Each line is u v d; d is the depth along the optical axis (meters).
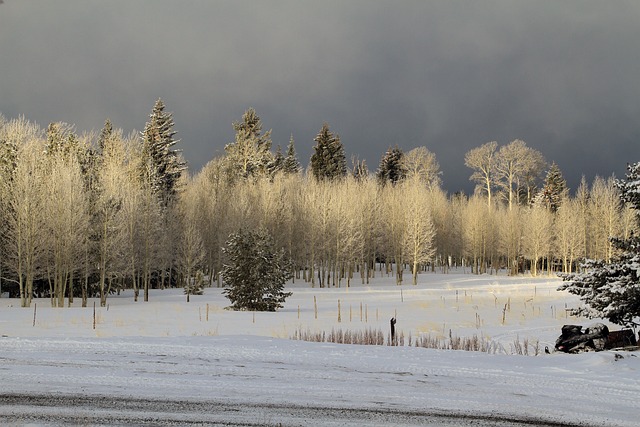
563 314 40.66
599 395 11.23
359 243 83.38
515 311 42.41
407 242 83.75
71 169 56.00
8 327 27.12
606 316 21.38
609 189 90.44
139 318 33.44
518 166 110.00
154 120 81.19
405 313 40.50
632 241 21.97
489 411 10.11
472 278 87.69
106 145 75.31
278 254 42.97
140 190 64.56
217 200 84.94
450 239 107.44
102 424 8.84
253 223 77.44
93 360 13.27
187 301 52.66
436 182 118.62
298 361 13.91
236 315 36.31
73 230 52.41
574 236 95.00
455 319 37.19
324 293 60.16
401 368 13.46
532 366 14.20
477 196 110.62
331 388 11.47
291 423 9.24
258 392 11.01
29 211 51.25
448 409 10.20
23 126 61.06
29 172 54.53
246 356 14.28
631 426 9.38
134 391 10.78
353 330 29.66
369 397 10.88
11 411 9.30
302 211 85.75
